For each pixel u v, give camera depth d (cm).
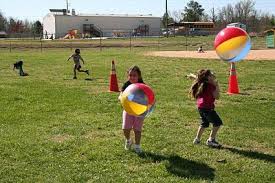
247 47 1107
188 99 1275
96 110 1110
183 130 898
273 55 2852
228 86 1558
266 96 1337
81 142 805
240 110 1108
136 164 685
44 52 3972
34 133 871
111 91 1451
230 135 859
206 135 855
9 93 1387
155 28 10025
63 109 1120
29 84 1644
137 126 734
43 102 1222
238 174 644
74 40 6794
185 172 647
